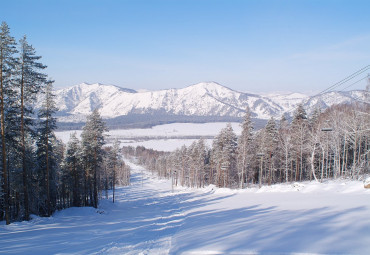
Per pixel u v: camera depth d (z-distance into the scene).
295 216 13.05
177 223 18.95
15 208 30.50
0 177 22.42
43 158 27.69
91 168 36.94
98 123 36.16
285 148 45.94
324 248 7.71
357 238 8.34
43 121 25.03
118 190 86.94
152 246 11.59
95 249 11.20
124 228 17.34
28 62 20.28
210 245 9.58
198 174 74.88
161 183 112.50
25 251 11.01
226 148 49.97
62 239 13.43
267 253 7.88
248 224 12.69
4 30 18.23
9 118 20.22
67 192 43.62
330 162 46.41
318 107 51.53
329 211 13.30
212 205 26.92
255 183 61.22
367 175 33.31
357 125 35.53
